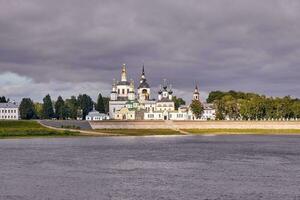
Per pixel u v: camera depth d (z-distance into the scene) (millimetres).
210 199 95250
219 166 146875
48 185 109375
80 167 143000
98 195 98875
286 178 121062
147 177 122875
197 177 123125
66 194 99688
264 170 137250
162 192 102062
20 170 134625
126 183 113250
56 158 168500
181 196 98000
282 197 97250
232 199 95250
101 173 130000
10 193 99875
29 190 103250
